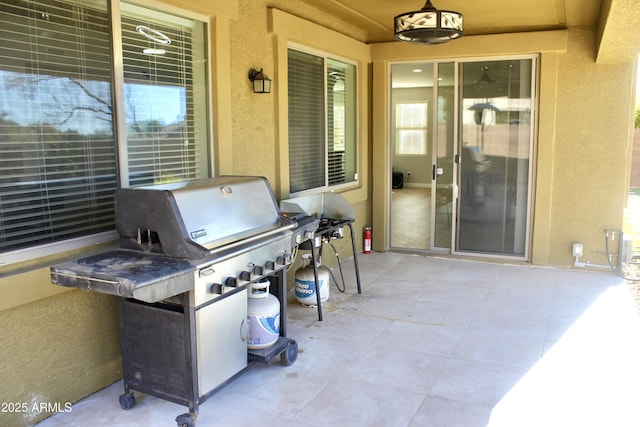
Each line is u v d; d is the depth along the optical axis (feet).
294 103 15.53
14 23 7.95
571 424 8.32
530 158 18.06
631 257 17.71
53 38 8.50
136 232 8.40
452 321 12.82
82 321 9.00
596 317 13.01
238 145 12.78
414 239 21.26
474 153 18.88
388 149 20.10
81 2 8.89
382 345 11.43
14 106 8.02
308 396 9.27
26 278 7.88
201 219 8.49
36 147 8.36
